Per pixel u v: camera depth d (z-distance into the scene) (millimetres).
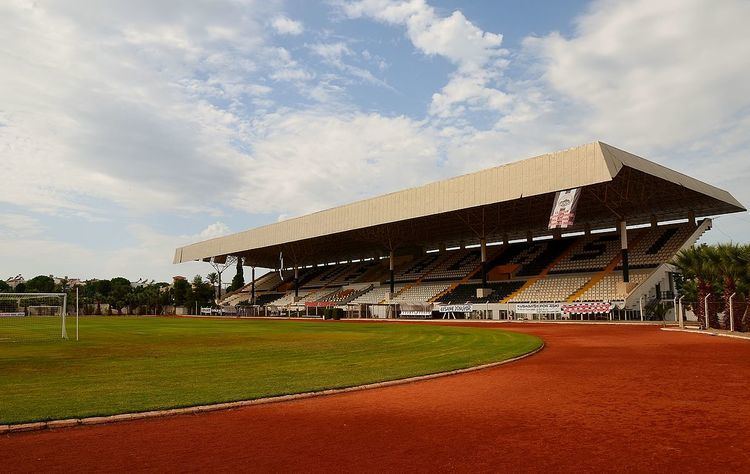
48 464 5871
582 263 51500
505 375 12680
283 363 15508
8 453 6332
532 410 8477
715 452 5938
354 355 17797
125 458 6074
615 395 9633
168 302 105250
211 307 95062
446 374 12844
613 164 34062
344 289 76125
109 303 105625
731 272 26016
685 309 35312
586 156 34938
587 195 44125
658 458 5750
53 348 21734
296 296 80750
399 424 7652
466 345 21234
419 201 48906
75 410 8555
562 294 46562
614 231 56719
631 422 7477
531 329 33031
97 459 6047
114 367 14742
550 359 16062
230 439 6902
